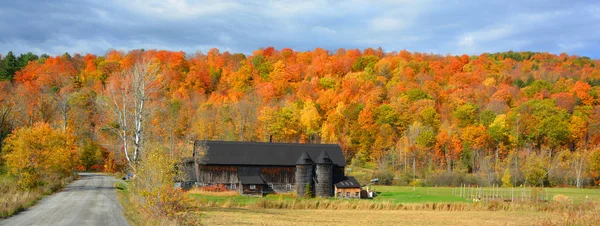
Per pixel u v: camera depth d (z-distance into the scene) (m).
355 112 117.56
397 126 115.38
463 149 104.19
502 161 101.19
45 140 54.53
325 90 136.38
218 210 46.66
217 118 115.56
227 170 70.50
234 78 151.12
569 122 108.94
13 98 101.56
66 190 55.91
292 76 148.50
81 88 130.38
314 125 114.94
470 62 166.38
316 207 53.84
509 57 190.38
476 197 66.12
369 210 52.44
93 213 35.12
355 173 99.25
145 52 160.12
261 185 69.50
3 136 79.94
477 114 117.25
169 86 136.75
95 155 103.81
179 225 28.98
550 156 99.25
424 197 67.81
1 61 151.00
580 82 131.88
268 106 119.25
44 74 137.75
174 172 34.78
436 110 122.19
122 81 80.69
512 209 53.91
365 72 147.38
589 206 51.59
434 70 153.75
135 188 37.34
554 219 41.78
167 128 88.62
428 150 104.25
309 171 70.50
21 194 43.16
